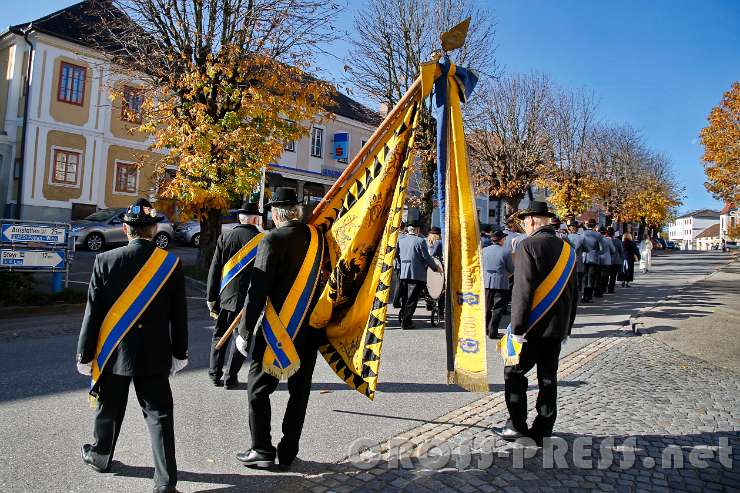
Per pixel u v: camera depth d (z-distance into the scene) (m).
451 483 3.58
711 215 142.00
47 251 9.64
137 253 3.35
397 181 4.03
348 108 31.67
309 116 12.37
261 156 11.47
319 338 3.89
